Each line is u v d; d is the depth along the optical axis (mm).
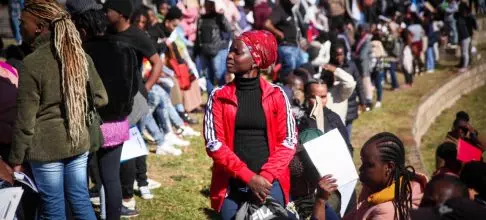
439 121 18109
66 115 4918
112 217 5879
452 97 20391
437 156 6375
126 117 5832
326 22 16359
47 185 4992
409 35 18359
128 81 5641
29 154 4902
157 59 6809
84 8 5520
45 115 4898
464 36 22125
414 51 20266
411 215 3428
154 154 9266
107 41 5648
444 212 3297
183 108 10688
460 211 3258
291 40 12703
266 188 4543
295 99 7191
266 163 4641
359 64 14711
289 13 12859
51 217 5074
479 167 4082
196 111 11992
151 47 6754
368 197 4059
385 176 3979
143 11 9453
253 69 4711
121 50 5652
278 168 4617
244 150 4684
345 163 4652
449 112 19297
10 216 4738
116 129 5711
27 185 5020
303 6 15555
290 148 4711
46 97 4852
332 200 4902
